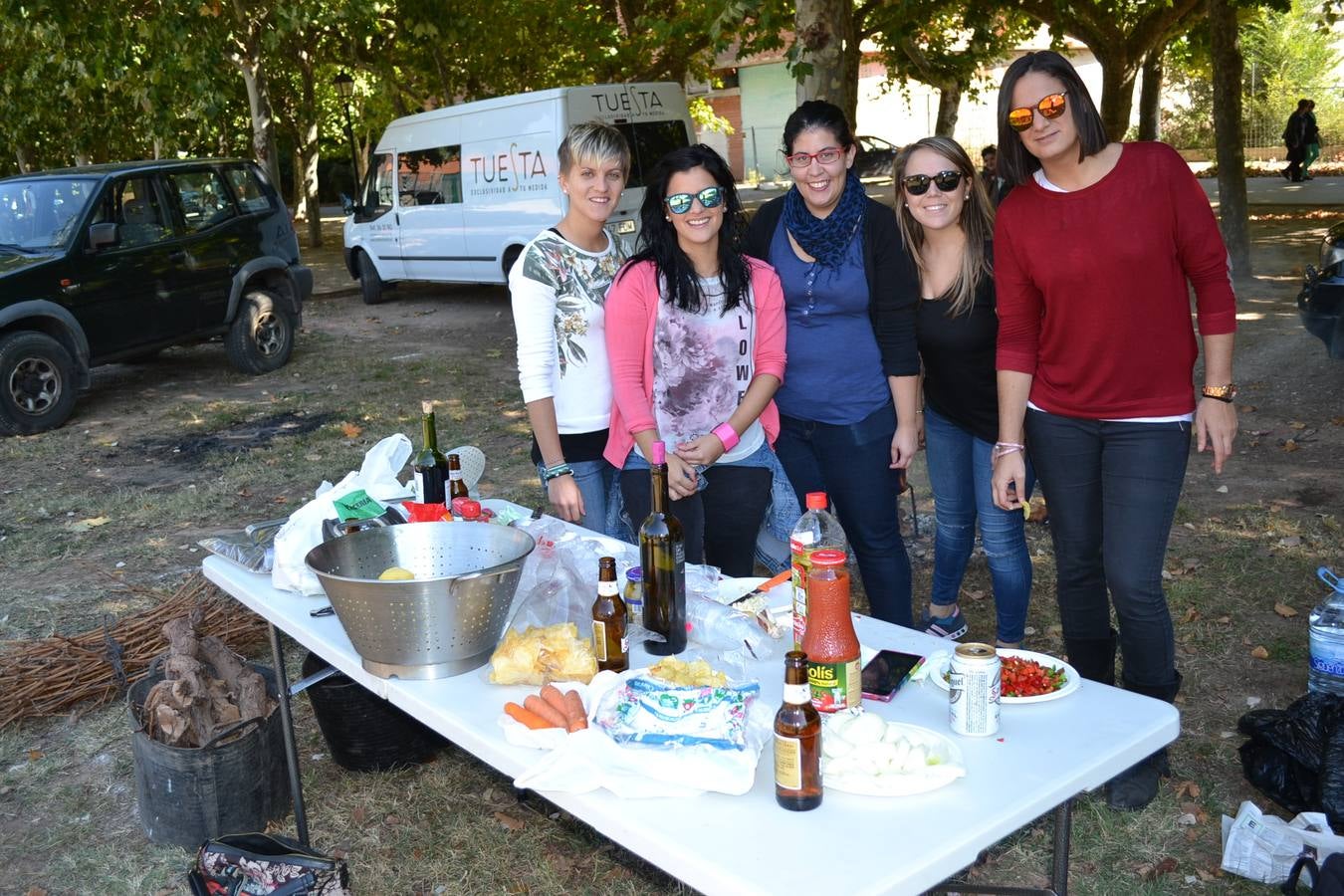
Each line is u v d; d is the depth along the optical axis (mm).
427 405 3176
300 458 7316
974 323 3273
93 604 5023
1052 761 1829
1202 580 4613
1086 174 2705
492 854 3148
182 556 5633
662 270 3098
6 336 8156
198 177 9523
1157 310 2711
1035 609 4531
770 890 1499
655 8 15117
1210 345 2742
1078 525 2988
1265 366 8008
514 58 17562
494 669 2189
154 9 13562
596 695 1985
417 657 2217
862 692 2078
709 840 1627
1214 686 3805
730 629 2357
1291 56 30469
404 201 13438
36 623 4828
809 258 3297
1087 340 2766
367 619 2182
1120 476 2828
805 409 3428
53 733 3918
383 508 2969
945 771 1741
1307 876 2762
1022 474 3012
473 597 2184
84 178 8797
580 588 2504
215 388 9586
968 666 1896
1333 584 3508
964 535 3781
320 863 2451
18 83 18203
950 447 3613
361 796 3436
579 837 3213
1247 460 6113
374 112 22844
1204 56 18797
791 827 1657
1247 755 3215
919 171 3107
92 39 13281
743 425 3143
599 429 3375
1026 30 20297
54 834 3344
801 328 3369
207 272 9398
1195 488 5727
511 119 11695
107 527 6129
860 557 3588
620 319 3143
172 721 3156
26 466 7441
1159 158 2670
